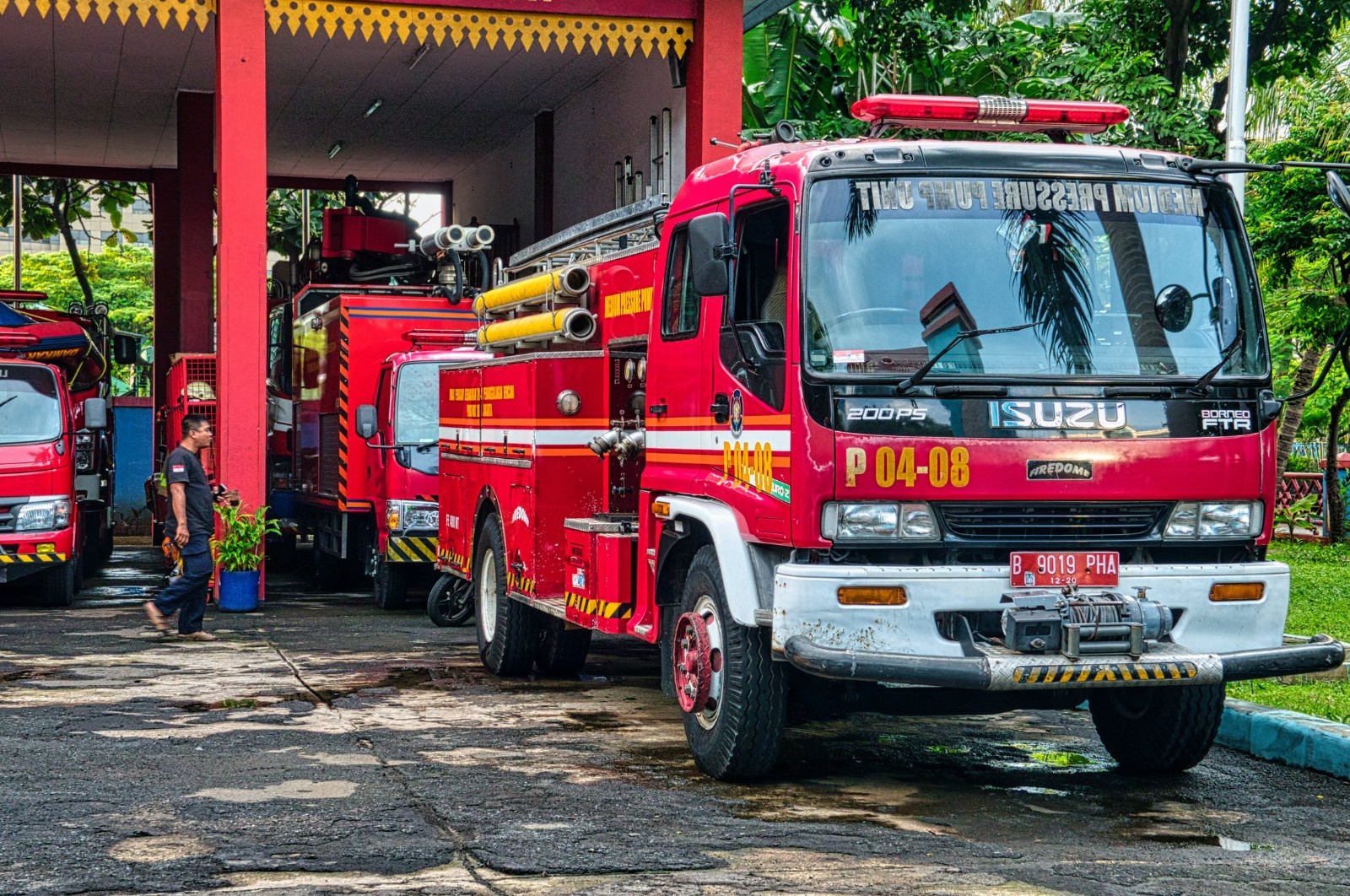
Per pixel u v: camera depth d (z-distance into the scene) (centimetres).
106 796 662
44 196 3506
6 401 1495
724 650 695
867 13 1938
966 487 635
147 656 1120
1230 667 636
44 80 2117
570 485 933
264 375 1448
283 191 3691
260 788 681
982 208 663
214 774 711
